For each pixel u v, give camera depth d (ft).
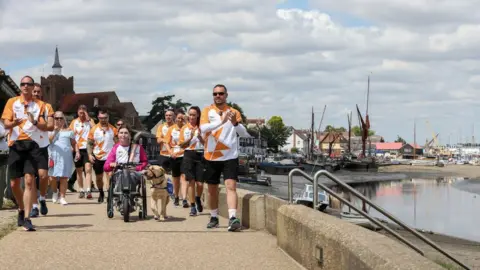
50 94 484.74
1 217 36.88
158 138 50.37
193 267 23.49
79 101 437.17
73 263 23.98
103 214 41.70
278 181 291.99
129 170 38.29
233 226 32.96
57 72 513.45
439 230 138.72
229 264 24.08
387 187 321.73
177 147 48.57
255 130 613.11
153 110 463.42
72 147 48.88
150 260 24.71
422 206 208.13
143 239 29.99
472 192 287.89
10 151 32.53
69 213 42.19
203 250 27.07
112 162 38.81
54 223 36.27
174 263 24.21
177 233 32.30
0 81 76.33
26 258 24.82
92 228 33.99
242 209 35.88
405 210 192.85
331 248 19.89
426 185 343.67
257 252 26.63
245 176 279.49
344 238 18.81
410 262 14.65
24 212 33.12
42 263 23.90
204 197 49.11
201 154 42.32
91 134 51.06
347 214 116.88
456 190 301.84
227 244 28.71
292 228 25.20
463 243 110.32
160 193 38.47
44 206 40.63
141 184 38.86
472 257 86.53
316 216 22.98
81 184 55.31
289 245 25.72
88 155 51.21
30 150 32.48
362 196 25.23
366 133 481.05
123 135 38.63
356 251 17.34
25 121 32.35
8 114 32.37
